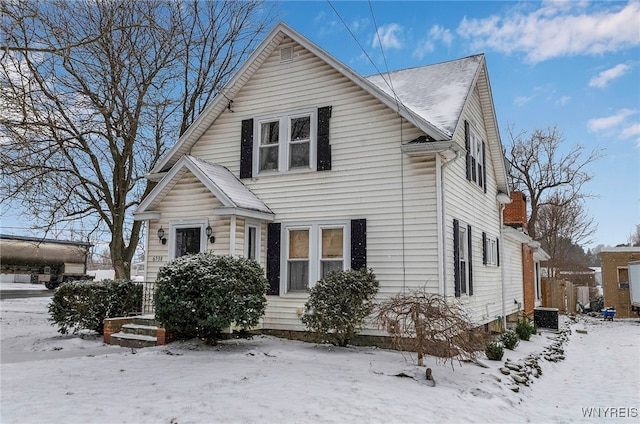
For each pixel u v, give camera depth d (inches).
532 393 346.3
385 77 614.5
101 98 623.8
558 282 1171.9
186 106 806.5
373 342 430.9
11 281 1637.6
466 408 260.5
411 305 329.4
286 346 412.8
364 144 462.6
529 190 1435.8
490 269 618.2
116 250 673.0
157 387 264.4
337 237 468.4
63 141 587.2
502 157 662.5
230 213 439.2
